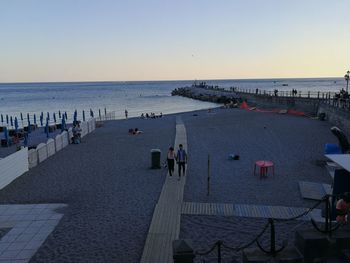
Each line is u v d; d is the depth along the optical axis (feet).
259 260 24.23
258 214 40.52
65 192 49.70
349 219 29.19
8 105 324.39
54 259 30.89
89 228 37.22
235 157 68.23
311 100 148.46
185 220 38.93
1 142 99.96
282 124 113.39
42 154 70.64
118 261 30.45
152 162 62.44
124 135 105.19
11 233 36.14
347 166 28.53
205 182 53.62
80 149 83.41
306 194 46.62
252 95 220.02
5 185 53.21
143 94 508.53
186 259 23.80
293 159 67.72
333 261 23.99
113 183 53.83
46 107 294.46
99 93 569.23
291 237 34.30
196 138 93.20
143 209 42.50
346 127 94.48
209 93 326.03
